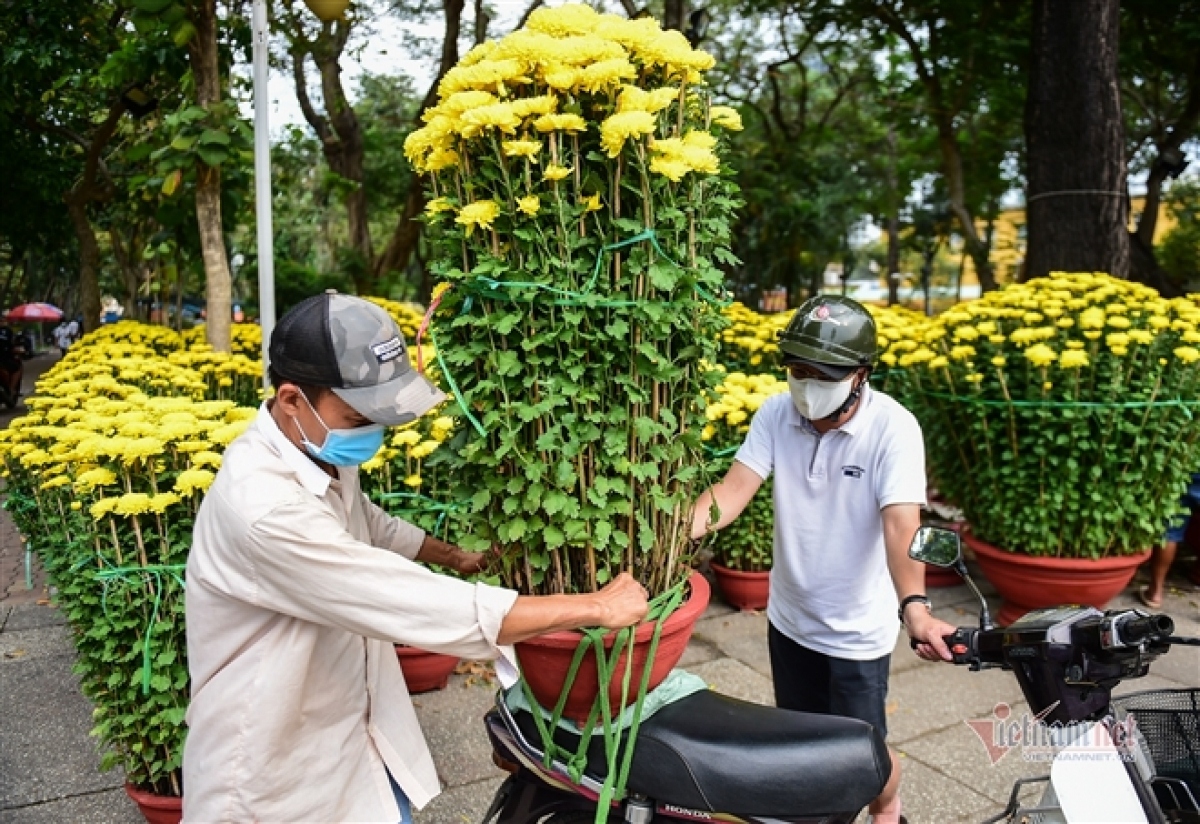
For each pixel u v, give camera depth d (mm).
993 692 3814
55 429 3180
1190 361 4016
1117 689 3797
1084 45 5793
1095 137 5816
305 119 12078
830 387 2201
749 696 3775
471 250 1675
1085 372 4184
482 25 10125
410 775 1831
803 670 2484
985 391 4328
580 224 1637
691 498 1851
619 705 1797
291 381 1571
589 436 1632
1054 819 1951
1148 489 4152
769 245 14352
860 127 17500
